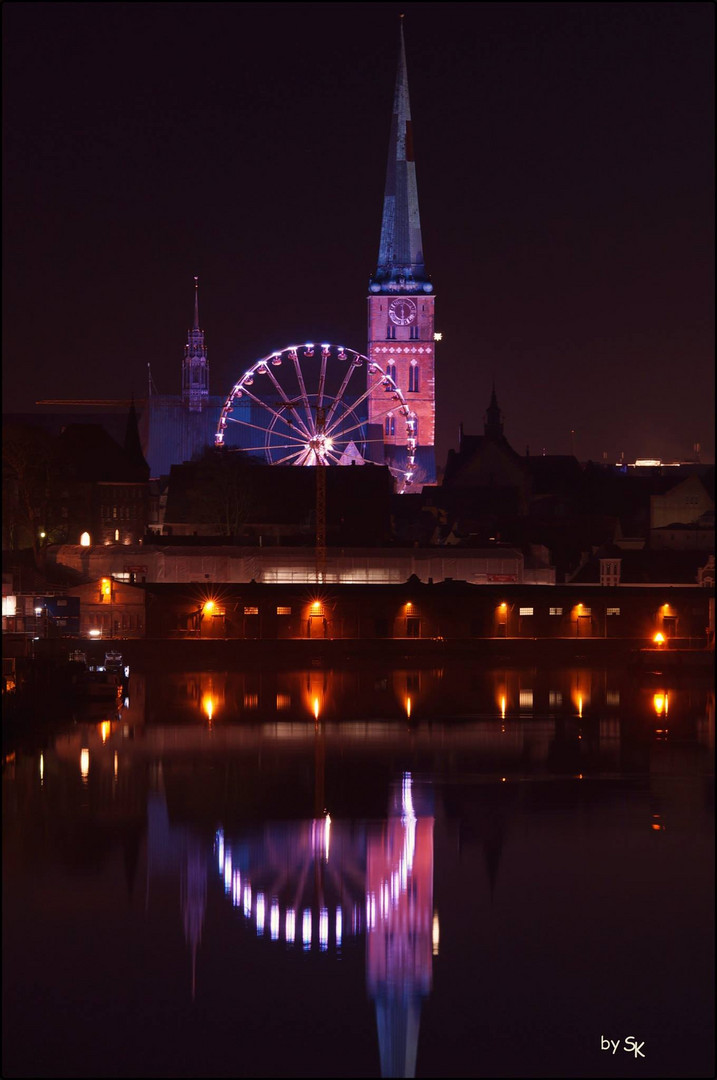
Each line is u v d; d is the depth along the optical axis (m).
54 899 70.38
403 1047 54.50
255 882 73.44
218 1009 57.69
